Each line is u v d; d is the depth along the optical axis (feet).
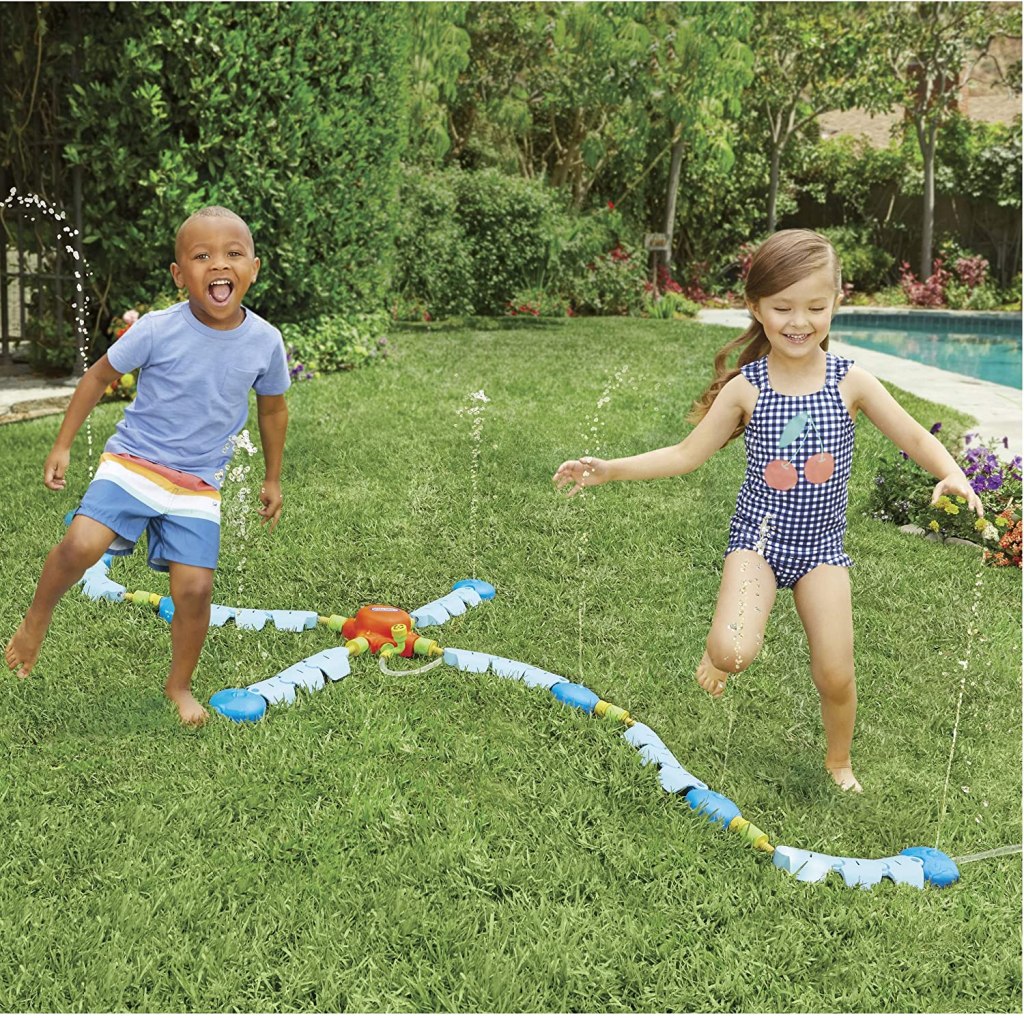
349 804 8.85
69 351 26.17
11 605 12.43
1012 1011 6.97
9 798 8.76
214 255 9.76
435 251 48.42
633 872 8.15
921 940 7.59
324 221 28.14
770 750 10.24
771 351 9.78
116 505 9.78
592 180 61.87
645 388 28.14
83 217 25.07
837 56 69.41
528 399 25.98
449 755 9.75
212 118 24.68
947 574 15.16
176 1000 6.72
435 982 6.91
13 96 25.61
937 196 81.05
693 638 12.60
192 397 10.12
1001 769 10.11
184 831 8.38
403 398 25.21
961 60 74.59
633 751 9.88
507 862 8.13
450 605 13.12
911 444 9.35
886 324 66.33
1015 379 43.29
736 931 7.54
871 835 8.93
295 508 16.51
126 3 23.38
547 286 53.62
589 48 51.85
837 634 9.39
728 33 51.83
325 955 7.11
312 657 11.39
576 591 13.88
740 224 75.20
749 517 9.71
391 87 30.50
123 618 12.32
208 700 10.62
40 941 7.11
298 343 27.81
